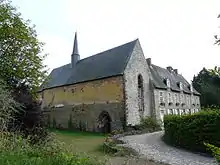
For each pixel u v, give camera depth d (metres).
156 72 34.59
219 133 11.41
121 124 24.58
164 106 31.48
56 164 4.41
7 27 17.16
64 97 32.53
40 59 19.03
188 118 13.66
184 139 13.72
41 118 12.49
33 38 19.09
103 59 30.56
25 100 12.11
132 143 15.60
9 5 17.97
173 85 36.22
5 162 4.08
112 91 26.17
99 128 26.69
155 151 12.62
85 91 29.44
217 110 12.16
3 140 5.80
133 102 26.14
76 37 36.19
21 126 10.36
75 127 29.81
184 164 9.55
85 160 4.95
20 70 16.75
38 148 5.78
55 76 37.50
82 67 32.88
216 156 3.23
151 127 26.38
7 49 17.02
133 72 27.08
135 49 28.31
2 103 8.67
